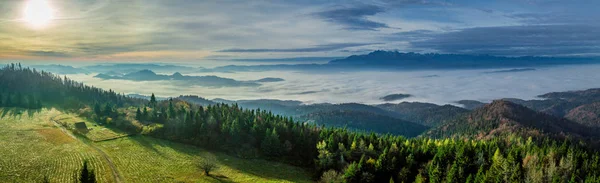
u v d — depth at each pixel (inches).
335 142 5167.3
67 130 5452.8
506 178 3585.1
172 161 4323.3
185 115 5556.1
